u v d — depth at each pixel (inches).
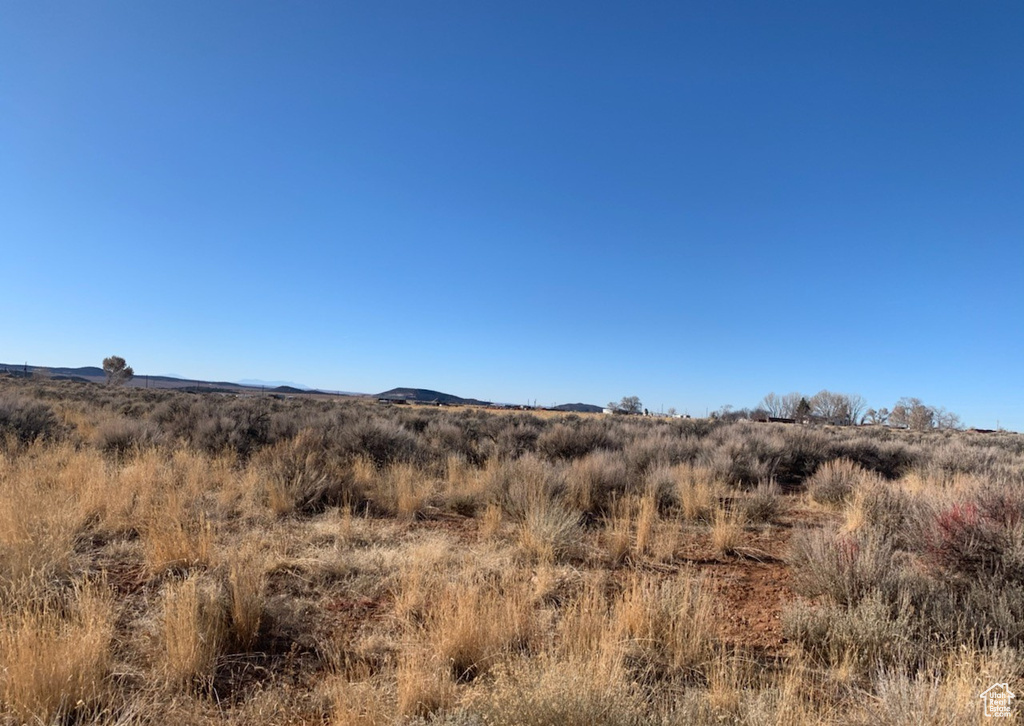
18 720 121.7
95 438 522.9
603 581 235.5
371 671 159.3
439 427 755.4
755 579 258.2
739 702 135.3
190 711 133.6
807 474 616.1
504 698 115.6
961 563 212.4
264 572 222.2
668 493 411.5
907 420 3467.0
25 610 150.9
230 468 435.5
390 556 260.4
